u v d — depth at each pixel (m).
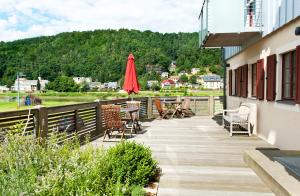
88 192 2.97
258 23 8.69
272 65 7.88
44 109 6.59
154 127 11.66
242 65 11.95
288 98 7.45
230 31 8.80
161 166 5.92
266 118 8.64
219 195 4.36
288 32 6.96
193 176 5.26
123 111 9.38
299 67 6.26
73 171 3.71
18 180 3.17
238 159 6.49
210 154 6.98
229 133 10.14
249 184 4.83
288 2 6.70
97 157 4.41
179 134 9.92
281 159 4.59
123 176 4.43
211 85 94.75
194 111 16.59
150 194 4.37
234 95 13.90
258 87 9.20
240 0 8.77
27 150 4.19
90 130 9.48
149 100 15.73
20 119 5.89
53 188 3.12
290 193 3.44
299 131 6.33
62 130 7.57
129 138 9.14
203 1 10.49
